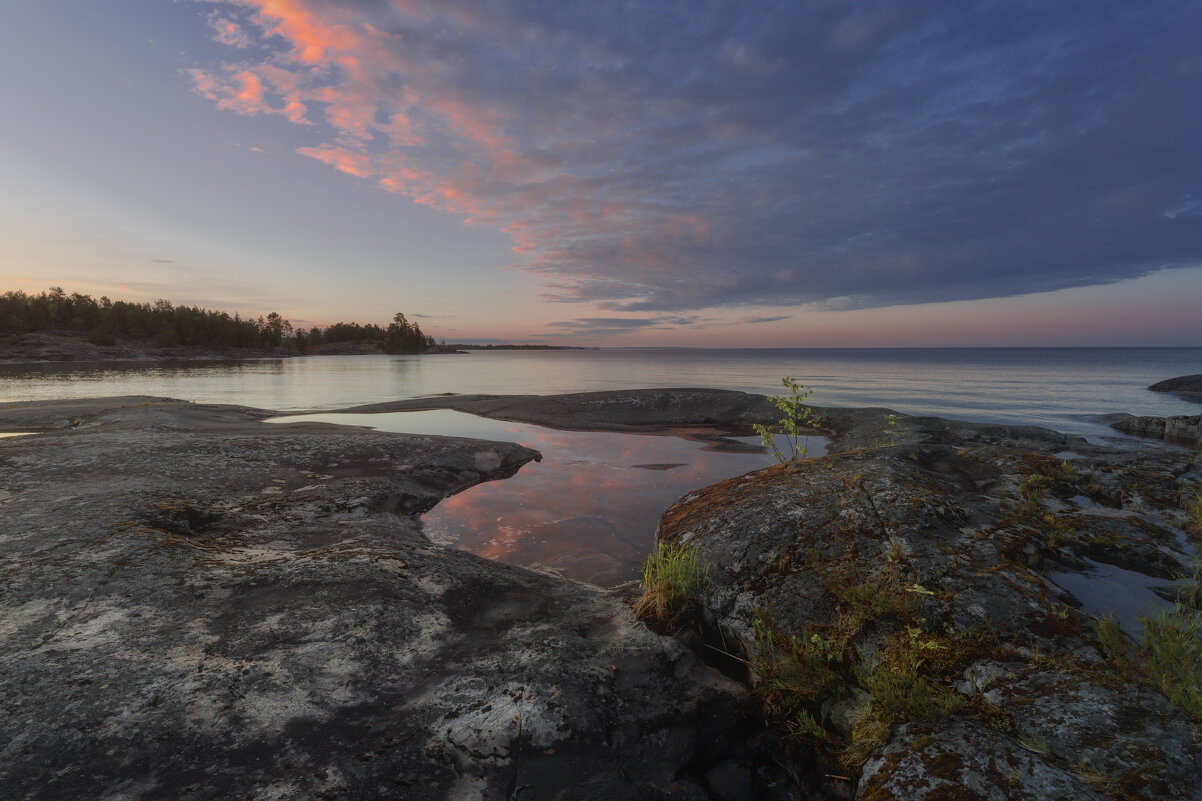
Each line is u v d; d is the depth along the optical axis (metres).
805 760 3.27
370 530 6.74
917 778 2.66
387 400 26.39
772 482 6.94
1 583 4.37
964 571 4.48
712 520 6.28
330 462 9.87
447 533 7.40
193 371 60.31
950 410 23.89
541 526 7.68
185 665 3.47
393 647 3.97
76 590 4.32
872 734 3.17
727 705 3.74
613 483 10.02
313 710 3.17
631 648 4.30
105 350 111.62
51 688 3.11
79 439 10.89
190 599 4.38
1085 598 4.42
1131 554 5.08
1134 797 2.39
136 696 3.10
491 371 62.31
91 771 2.55
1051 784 2.47
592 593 5.42
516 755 3.00
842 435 14.52
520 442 14.16
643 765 3.12
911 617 4.07
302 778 2.64
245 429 13.52
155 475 8.27
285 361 103.75
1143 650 3.56
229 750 2.77
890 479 6.23
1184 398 28.59
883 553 4.89
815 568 4.89
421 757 2.89
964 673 3.52
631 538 7.21
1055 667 3.42
